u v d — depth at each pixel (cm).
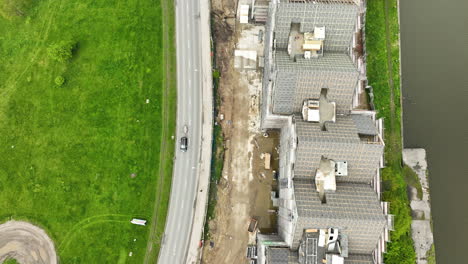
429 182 8462
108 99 8619
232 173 8425
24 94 8738
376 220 6153
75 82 8700
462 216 8331
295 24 7231
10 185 8506
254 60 8694
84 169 8462
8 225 8419
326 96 7025
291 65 6888
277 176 8369
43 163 8525
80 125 8588
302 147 6462
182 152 8431
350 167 6638
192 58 8650
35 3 8925
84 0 8881
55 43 8775
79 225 8331
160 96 8588
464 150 8588
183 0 8756
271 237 7625
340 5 6881
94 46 8756
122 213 8325
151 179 8388
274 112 7144
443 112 8756
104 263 8225
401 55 8906
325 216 6147
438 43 8981
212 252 8256
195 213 8294
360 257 6488
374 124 6994
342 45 7306
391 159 8400
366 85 8600
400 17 9019
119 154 8469
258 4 8031
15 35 8906
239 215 8325
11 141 8631
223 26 8788
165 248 8244
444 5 9031
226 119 8569
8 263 8288
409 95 8806
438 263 8162
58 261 8256
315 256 6262
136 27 8762
